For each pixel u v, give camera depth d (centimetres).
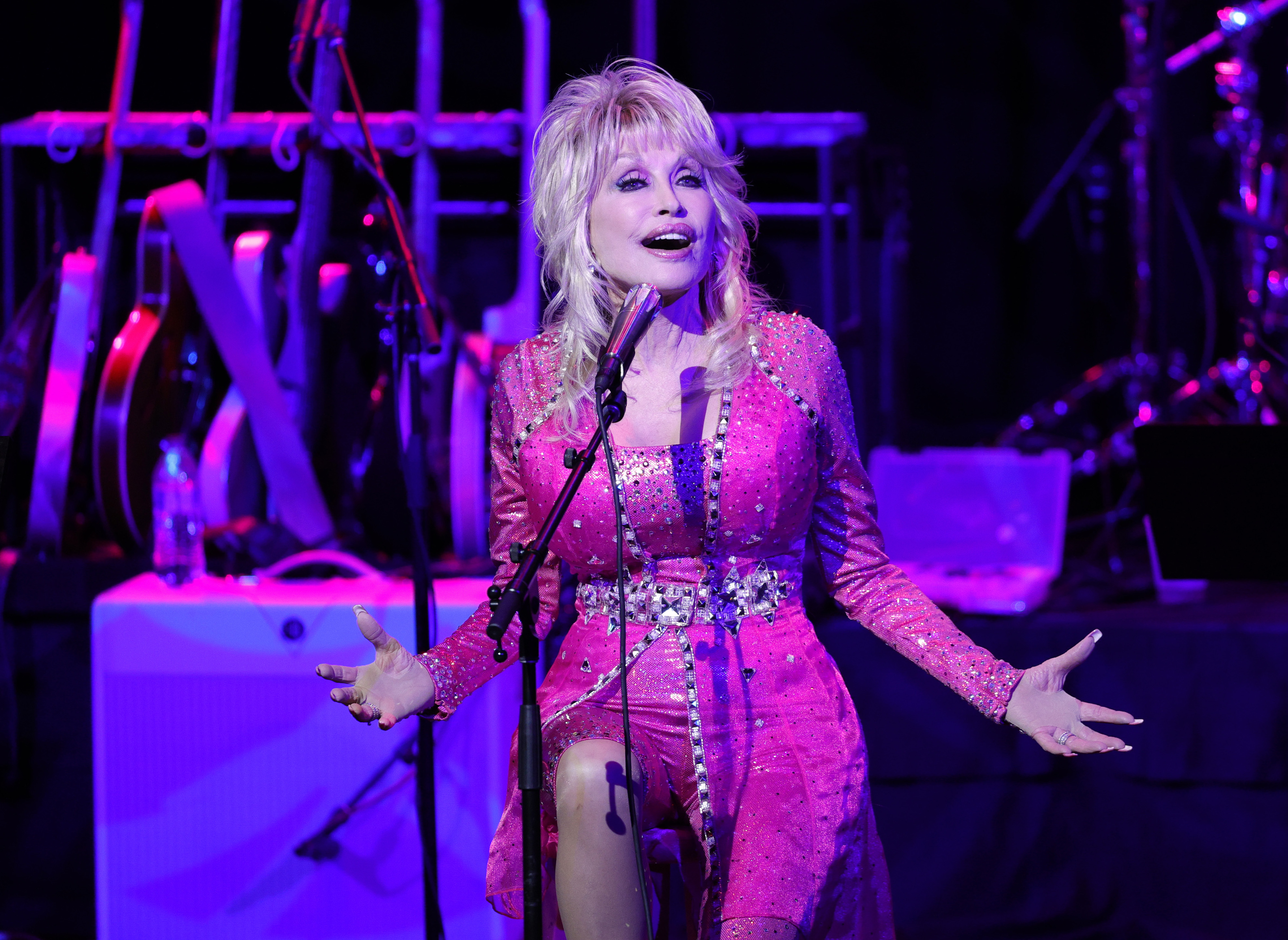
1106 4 1341
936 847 801
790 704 520
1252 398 1088
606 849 469
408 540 918
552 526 464
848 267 1123
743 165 1010
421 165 973
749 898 481
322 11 668
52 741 821
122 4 1116
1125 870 792
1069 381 1371
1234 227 1182
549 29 1291
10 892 821
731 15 1337
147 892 738
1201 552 694
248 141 958
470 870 730
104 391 852
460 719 729
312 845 731
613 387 466
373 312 948
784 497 529
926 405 1373
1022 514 935
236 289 823
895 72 1351
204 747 736
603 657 529
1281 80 1303
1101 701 785
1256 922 770
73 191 1017
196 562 834
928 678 792
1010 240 1366
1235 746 766
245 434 889
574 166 550
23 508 965
